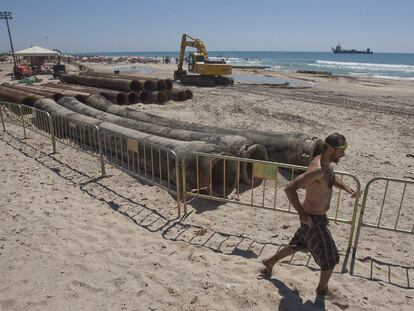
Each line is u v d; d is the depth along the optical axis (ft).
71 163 29.14
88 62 273.33
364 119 54.24
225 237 18.20
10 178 25.34
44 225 18.72
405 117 56.95
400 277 15.28
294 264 15.88
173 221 19.81
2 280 14.26
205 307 12.94
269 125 47.39
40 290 13.73
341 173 16.40
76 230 18.33
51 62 214.28
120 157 30.14
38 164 28.73
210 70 93.04
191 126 32.58
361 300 13.61
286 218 20.45
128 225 19.13
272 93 82.38
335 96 81.82
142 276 14.64
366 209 22.27
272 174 18.07
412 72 213.25
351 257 16.61
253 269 15.30
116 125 30.76
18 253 16.11
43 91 51.08
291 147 27.12
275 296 13.51
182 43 102.94
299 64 320.91
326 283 13.48
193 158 21.94
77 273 14.79
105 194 23.22
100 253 16.31
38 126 39.73
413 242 18.35
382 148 38.40
